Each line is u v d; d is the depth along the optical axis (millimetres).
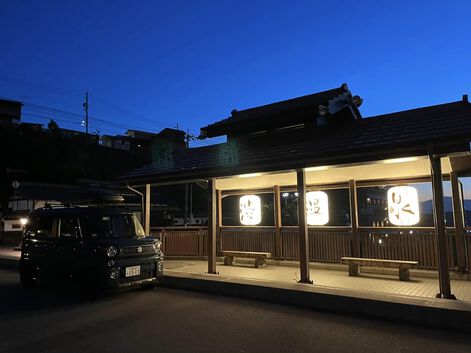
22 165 38094
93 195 16609
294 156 8828
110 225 9219
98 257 8258
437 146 7098
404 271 9273
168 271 10469
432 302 6426
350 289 7660
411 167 9586
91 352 5137
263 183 12523
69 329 6207
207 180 10812
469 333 5797
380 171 10102
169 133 53281
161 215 38406
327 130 10430
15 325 6473
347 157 8148
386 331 5930
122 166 48969
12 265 15422
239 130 12539
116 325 6402
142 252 8898
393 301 6562
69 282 8875
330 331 5961
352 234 10773
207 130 13234
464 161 8758
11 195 33219
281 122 11492
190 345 5379
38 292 9570
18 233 29953
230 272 10961
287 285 8188
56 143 44438
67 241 9078
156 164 12898
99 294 8312
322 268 11141
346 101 11609
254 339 5613
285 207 19312
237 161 10055
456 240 9203
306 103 11617
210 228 10500
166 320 6691
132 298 8516
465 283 8680
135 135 62781
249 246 12984
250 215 13141
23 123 46906
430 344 5328
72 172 41031
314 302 7418
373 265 9594
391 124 9000
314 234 11539
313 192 11703
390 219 10289
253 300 8180
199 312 7223
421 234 9781
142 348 5273
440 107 9031
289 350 5148
